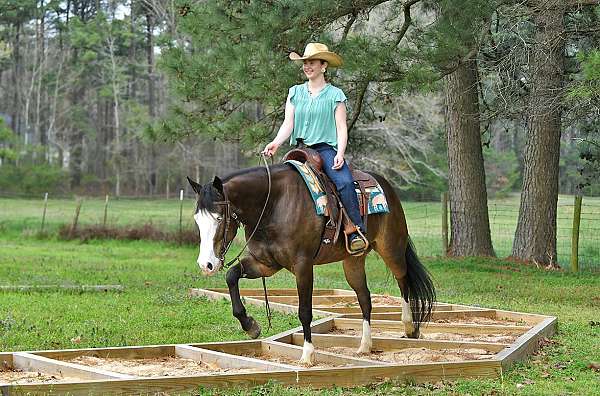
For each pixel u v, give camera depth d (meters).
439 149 50.62
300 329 10.51
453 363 8.10
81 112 70.94
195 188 8.19
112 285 16.25
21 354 8.45
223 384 7.41
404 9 18.00
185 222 32.66
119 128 69.75
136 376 7.58
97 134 71.44
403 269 10.01
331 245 8.71
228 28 16.69
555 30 17.45
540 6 16.16
